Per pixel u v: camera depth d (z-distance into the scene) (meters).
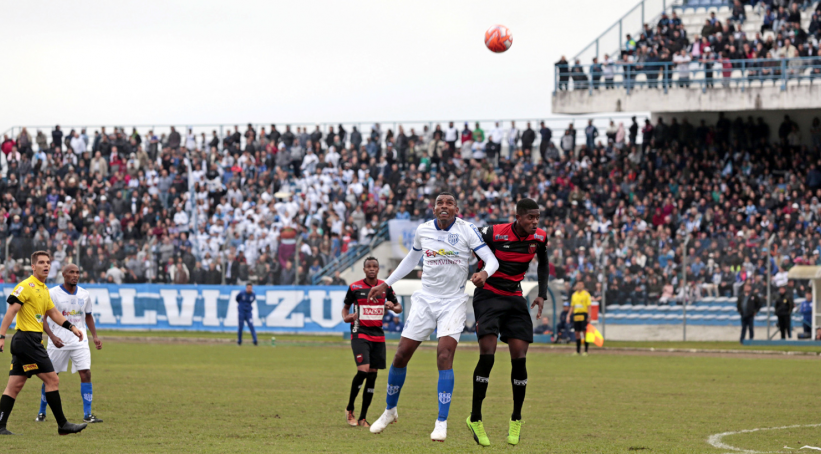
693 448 32.72
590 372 66.75
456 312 32.81
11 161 147.75
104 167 144.88
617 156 129.25
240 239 124.94
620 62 130.38
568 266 103.94
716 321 100.06
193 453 31.30
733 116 132.00
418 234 33.47
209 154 145.62
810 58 118.00
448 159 135.50
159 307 114.19
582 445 33.38
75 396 49.72
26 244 116.75
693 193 118.69
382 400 48.91
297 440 34.62
